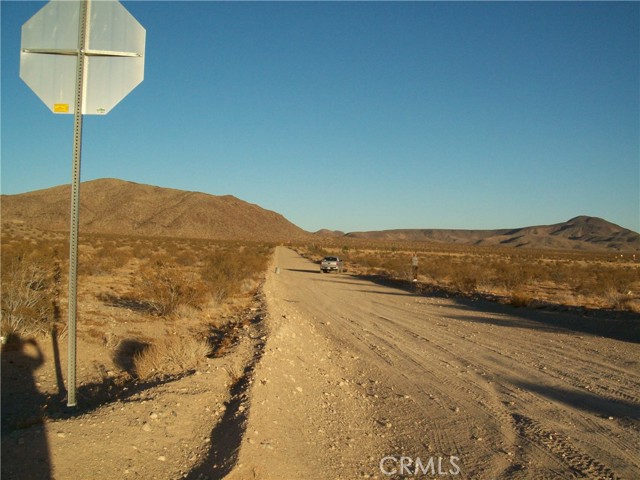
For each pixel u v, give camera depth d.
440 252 132.50
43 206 160.00
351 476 6.14
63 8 6.19
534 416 8.71
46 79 6.18
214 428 6.88
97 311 16.42
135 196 182.38
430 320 20.39
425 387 10.48
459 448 7.26
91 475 5.20
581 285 37.19
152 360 9.83
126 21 6.25
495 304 26.19
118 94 6.21
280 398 8.34
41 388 8.88
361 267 64.75
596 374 11.80
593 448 7.30
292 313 19.64
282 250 116.50
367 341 15.46
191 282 19.86
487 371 11.95
